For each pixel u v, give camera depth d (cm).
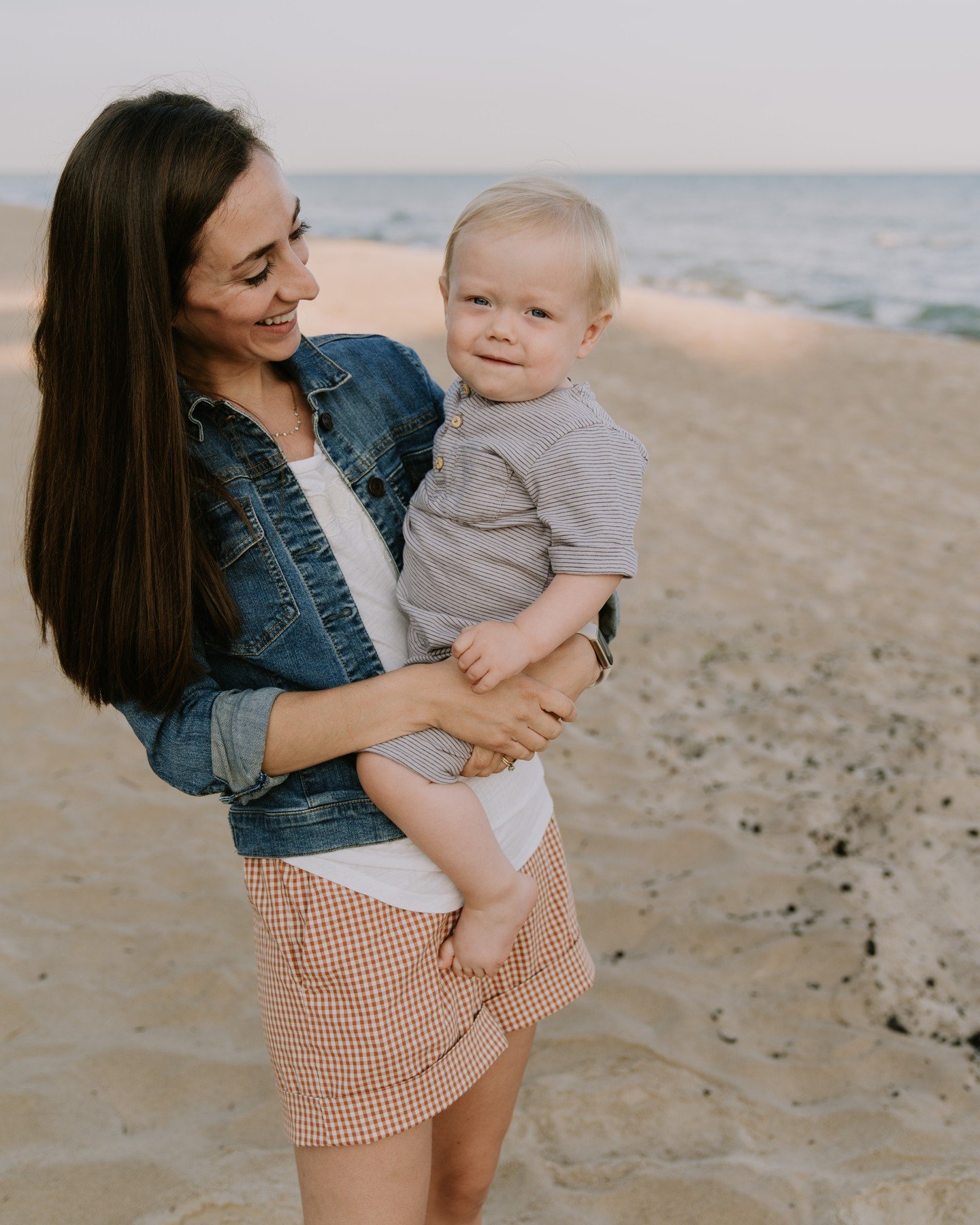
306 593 140
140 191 117
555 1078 240
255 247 121
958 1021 258
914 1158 216
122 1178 213
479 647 136
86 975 275
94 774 371
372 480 151
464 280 151
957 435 892
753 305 1997
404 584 152
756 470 780
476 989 149
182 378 134
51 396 127
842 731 403
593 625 160
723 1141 223
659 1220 204
